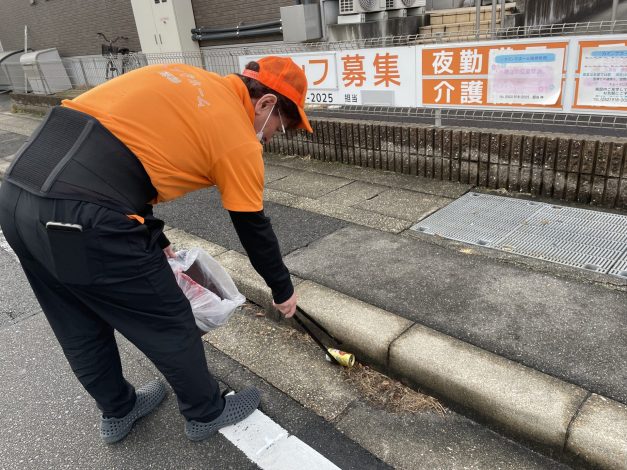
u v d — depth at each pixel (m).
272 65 1.75
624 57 3.18
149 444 2.14
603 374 2.08
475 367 2.17
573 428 1.83
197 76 1.70
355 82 4.73
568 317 2.47
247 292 3.08
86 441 2.18
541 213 3.63
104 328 1.97
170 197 1.74
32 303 3.43
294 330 2.84
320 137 5.34
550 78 3.53
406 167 4.70
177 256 2.22
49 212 1.52
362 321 2.56
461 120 4.63
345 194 4.39
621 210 3.56
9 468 2.06
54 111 1.66
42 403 2.44
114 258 1.59
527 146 3.84
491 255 3.12
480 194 4.09
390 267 3.10
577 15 5.20
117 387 2.08
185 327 1.83
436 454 1.96
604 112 3.39
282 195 4.52
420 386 2.28
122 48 10.80
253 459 2.02
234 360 2.63
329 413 2.22
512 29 3.88
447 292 2.77
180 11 9.08
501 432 2.03
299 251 3.42
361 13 6.94
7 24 15.20
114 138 1.59
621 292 2.63
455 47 3.92
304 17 7.12
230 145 1.63
